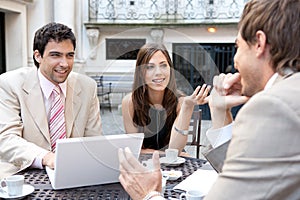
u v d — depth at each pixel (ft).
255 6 2.64
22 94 5.76
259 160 2.25
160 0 23.17
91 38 23.00
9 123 5.53
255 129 2.31
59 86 5.74
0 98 5.73
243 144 2.34
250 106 2.40
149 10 23.36
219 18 22.82
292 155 2.19
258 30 2.59
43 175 4.85
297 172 2.18
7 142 5.35
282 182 2.20
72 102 5.28
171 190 4.45
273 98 2.30
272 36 2.53
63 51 5.67
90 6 23.30
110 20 23.59
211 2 22.86
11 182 4.07
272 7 2.54
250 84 2.80
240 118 2.45
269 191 2.22
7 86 5.78
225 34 22.20
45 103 5.79
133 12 23.53
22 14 20.56
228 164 2.43
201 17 23.04
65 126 5.67
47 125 5.73
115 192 4.33
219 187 2.40
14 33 20.51
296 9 2.49
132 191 3.49
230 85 3.87
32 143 5.53
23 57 20.81
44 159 5.05
